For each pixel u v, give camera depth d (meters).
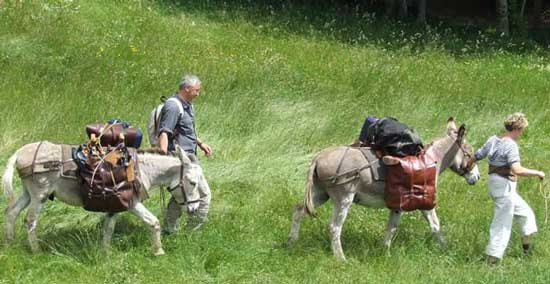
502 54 26.70
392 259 10.12
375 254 10.34
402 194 9.98
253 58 20.81
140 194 9.81
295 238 10.44
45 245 9.94
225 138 14.68
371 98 18.28
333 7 31.20
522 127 10.24
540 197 12.97
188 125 10.52
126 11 23.28
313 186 10.32
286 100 17.27
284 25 26.11
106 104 15.62
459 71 22.78
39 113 14.59
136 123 15.04
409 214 11.58
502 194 10.27
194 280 9.41
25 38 18.70
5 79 16.02
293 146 14.56
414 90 19.14
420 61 22.97
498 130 17.02
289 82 18.59
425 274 9.79
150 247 10.05
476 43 27.95
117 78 17.38
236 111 15.88
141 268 9.59
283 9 28.41
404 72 21.05
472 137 16.34
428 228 11.25
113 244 10.11
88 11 22.27
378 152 10.21
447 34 29.12
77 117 14.80
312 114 16.39
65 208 11.16
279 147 14.41
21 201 9.85
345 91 18.80
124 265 9.48
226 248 10.19
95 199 9.43
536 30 33.88
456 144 10.80
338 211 10.11
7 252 9.55
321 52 22.73
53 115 14.60
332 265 9.88
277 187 12.60
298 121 15.80
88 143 9.62
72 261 9.55
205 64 19.27
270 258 10.09
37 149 9.62
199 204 10.38
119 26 21.66
